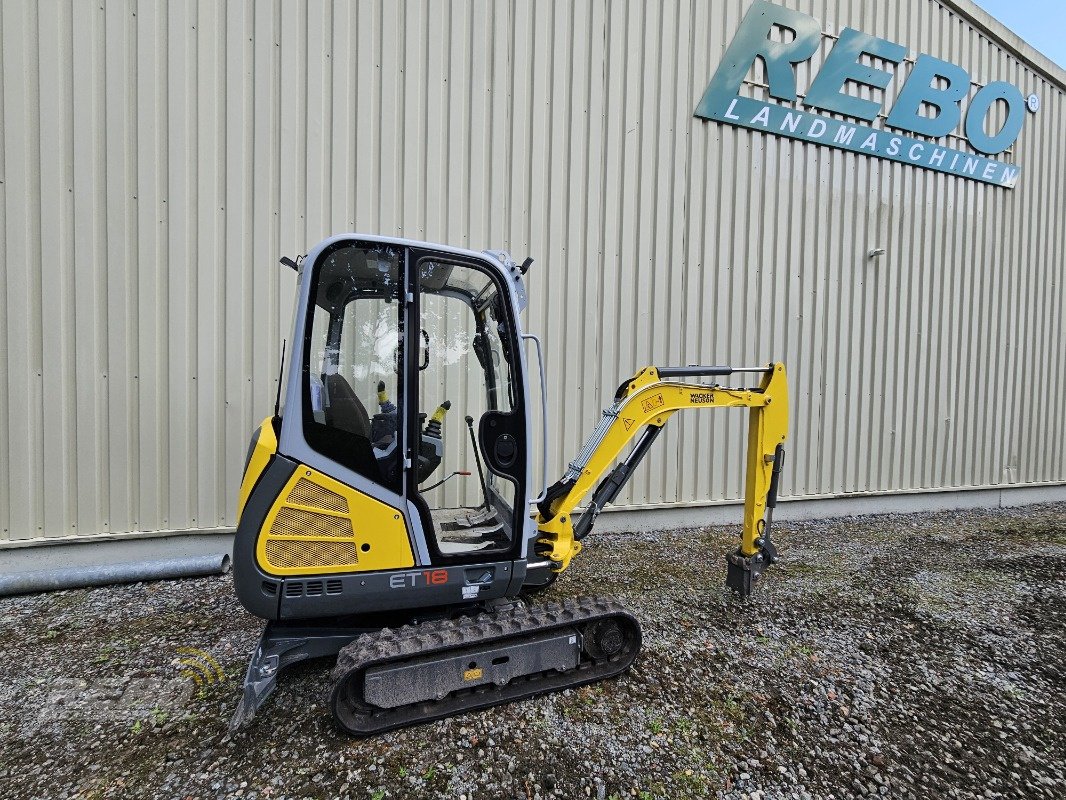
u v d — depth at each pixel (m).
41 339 3.69
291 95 4.06
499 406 2.79
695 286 5.12
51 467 3.74
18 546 3.69
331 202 4.17
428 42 4.30
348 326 2.44
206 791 1.85
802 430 5.62
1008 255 6.62
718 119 5.07
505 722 2.22
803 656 2.82
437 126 4.36
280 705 2.33
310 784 1.88
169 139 3.86
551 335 4.72
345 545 2.29
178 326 3.92
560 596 3.58
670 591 3.68
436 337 3.04
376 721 2.14
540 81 4.58
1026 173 6.64
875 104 5.62
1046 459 7.00
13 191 3.61
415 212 4.34
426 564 2.40
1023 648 2.96
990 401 6.59
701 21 4.97
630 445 5.00
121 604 3.40
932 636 3.08
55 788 1.87
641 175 4.90
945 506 6.38
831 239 5.64
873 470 5.98
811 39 5.30
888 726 2.26
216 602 3.44
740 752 2.08
